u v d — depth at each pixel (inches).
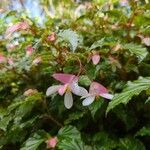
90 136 5.9
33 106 6.1
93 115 5.4
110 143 5.6
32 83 7.1
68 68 6.1
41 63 6.7
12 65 7.0
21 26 6.1
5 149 6.8
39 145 5.8
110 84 6.1
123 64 6.5
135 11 6.9
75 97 6.2
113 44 6.1
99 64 6.1
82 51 6.5
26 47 6.5
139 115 6.2
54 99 6.2
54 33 5.9
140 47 5.9
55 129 6.2
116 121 6.3
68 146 5.2
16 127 6.1
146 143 6.2
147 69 6.5
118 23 7.2
